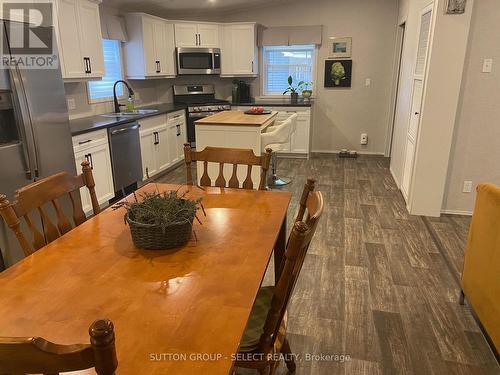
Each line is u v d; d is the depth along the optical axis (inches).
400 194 175.9
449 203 151.2
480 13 129.3
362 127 255.1
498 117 138.3
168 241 54.6
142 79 228.5
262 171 85.7
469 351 78.3
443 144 140.9
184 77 261.4
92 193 75.9
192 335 37.8
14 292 45.4
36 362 26.2
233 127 157.9
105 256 53.7
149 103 247.9
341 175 208.1
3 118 105.1
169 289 45.5
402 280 104.6
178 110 226.2
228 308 42.0
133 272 49.4
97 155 150.4
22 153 105.0
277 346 57.6
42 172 112.1
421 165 144.8
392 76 240.8
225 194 80.0
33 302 43.4
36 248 61.7
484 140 141.6
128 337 37.5
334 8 239.6
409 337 82.4
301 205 63.6
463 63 132.1
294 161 240.7
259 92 266.1
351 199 169.3
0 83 97.7
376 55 241.0
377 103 248.7
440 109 137.5
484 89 136.3
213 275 48.5
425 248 123.0
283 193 80.7
